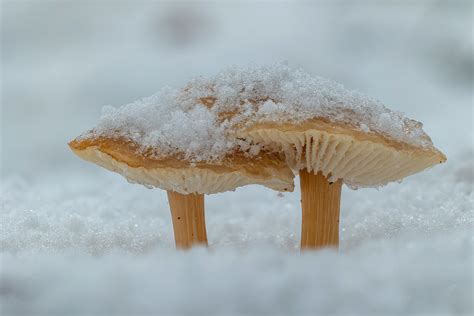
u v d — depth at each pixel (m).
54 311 0.22
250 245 0.30
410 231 0.28
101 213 0.32
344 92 0.27
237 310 0.22
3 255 0.26
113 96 0.82
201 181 0.27
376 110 0.27
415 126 0.27
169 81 0.84
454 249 0.24
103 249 0.29
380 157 0.27
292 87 0.27
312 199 0.28
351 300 0.22
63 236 0.30
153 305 0.22
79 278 0.23
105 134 0.27
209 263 0.23
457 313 0.22
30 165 0.61
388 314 0.22
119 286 0.22
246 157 0.27
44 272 0.23
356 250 0.26
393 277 0.23
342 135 0.26
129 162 0.26
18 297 0.23
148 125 0.27
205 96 0.27
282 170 0.27
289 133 0.26
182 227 0.28
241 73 0.27
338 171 0.27
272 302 0.22
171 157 0.26
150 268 0.23
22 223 0.30
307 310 0.22
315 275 0.23
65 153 0.64
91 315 0.22
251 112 0.26
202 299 0.22
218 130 0.27
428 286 0.23
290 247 0.29
